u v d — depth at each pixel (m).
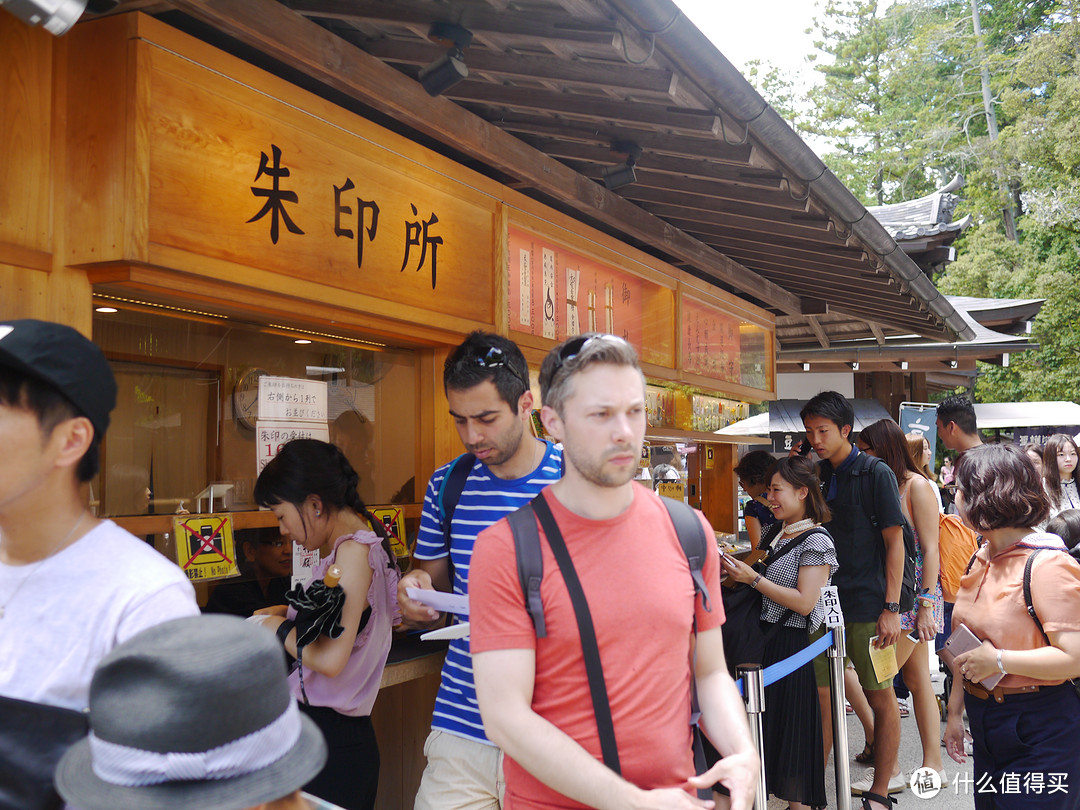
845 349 10.11
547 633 1.50
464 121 3.19
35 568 1.28
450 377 2.29
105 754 0.87
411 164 3.06
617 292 4.59
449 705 2.32
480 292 3.44
